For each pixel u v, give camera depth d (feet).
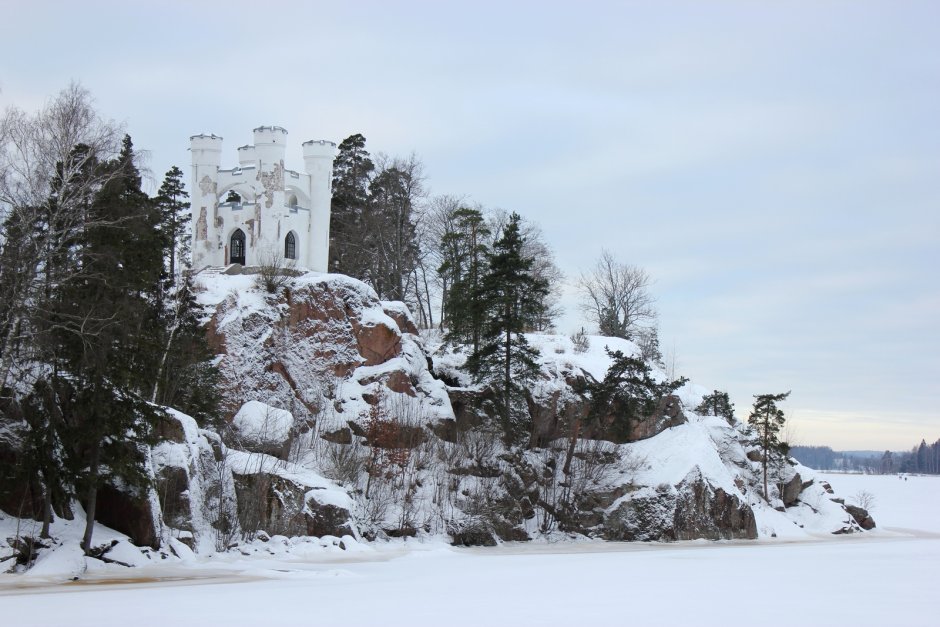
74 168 130.82
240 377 196.03
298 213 250.37
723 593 107.96
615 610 92.99
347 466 187.01
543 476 218.79
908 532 262.26
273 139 242.78
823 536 241.35
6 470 126.31
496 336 218.18
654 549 188.65
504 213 336.29
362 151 308.81
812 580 123.03
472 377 230.27
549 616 88.38
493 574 129.39
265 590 107.34
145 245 133.59
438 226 327.67
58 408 129.18
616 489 217.15
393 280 291.58
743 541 216.13
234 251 245.86
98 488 133.69
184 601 96.22
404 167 308.19
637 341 347.36
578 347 264.93
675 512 211.00
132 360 132.26
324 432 200.34
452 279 280.92
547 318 323.78
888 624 86.33
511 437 214.28
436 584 115.65
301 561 145.38
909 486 487.20
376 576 126.11
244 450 176.35
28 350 128.26
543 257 341.82
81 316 126.00
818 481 277.44
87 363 125.70
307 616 86.28
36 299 126.82
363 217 296.30
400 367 215.72
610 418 233.55
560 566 143.43
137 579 118.52
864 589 112.98
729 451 258.57
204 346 174.70
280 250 242.37
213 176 247.91
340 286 220.84
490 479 206.28
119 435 129.49
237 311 202.90
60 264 129.18
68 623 80.74
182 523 143.54
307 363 209.97
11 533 124.06
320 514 163.43
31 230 126.62
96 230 128.26
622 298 348.18
